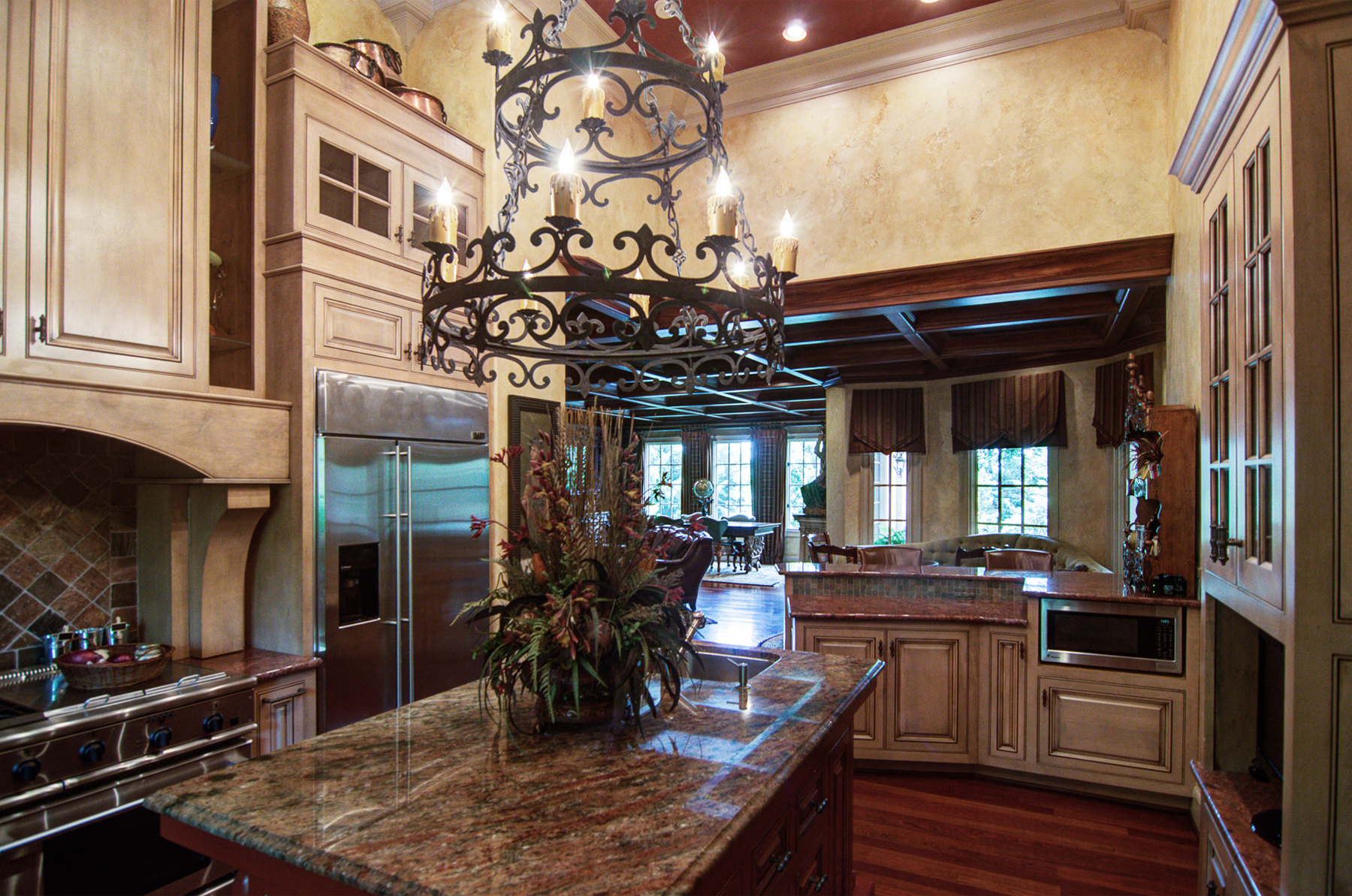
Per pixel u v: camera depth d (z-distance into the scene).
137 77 2.33
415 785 1.46
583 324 1.55
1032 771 3.46
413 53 3.87
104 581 2.62
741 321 1.48
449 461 3.32
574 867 1.14
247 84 2.78
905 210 4.32
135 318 2.29
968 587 3.91
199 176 2.50
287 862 1.21
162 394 2.32
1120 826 3.11
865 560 5.43
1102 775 3.33
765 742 1.68
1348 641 1.30
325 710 2.72
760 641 6.22
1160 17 3.72
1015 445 6.85
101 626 2.60
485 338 1.53
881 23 4.12
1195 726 3.18
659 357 1.75
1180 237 3.57
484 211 3.58
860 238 4.42
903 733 3.63
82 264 2.16
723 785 1.45
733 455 13.84
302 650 2.69
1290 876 1.34
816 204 4.54
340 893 1.20
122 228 2.27
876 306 4.35
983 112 4.16
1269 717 2.03
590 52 1.35
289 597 2.72
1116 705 3.32
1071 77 3.98
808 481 13.23
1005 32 4.05
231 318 2.81
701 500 12.73
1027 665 3.48
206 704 2.29
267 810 1.35
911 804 3.31
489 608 1.78
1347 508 1.30
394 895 1.08
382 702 2.95
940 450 7.62
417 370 3.18
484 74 3.62
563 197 1.22
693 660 2.57
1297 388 1.34
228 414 2.51
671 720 1.84
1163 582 3.32
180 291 2.42
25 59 2.05
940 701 3.61
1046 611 3.44
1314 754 1.32
